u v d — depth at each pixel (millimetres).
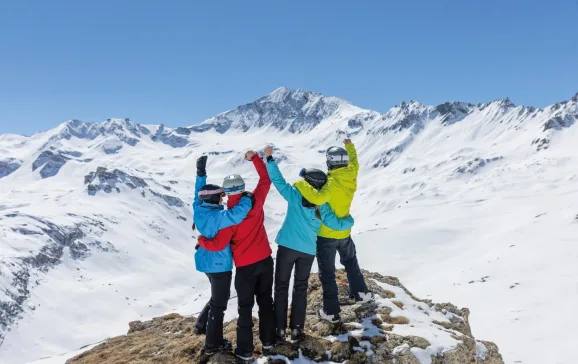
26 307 163000
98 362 8359
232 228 6785
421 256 99688
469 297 63438
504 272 71812
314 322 8180
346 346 7312
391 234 117062
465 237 111688
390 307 8641
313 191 7074
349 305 8719
